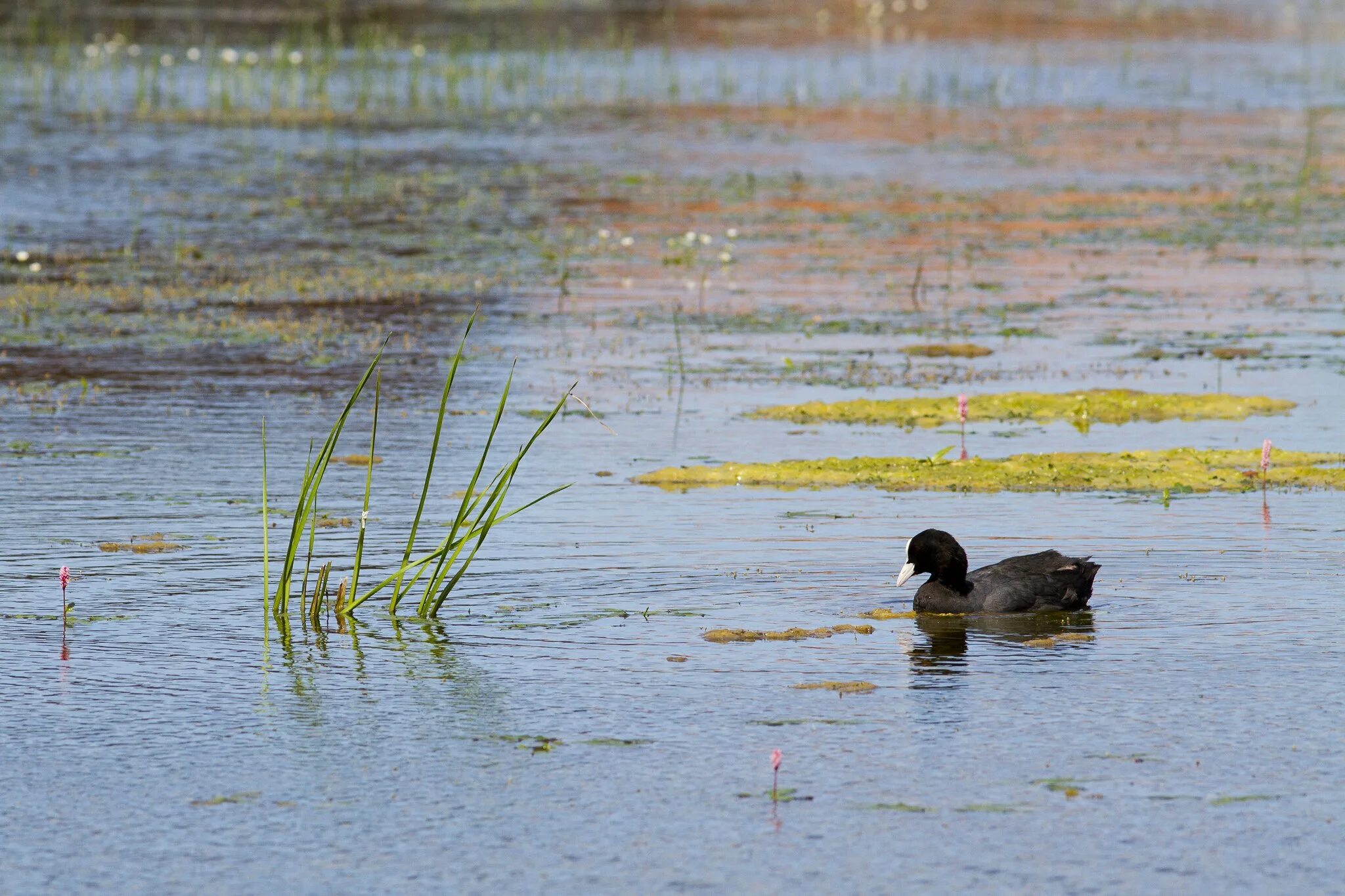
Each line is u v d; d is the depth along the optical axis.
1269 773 10.01
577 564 14.57
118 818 9.54
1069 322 27.03
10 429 20.16
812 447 19.33
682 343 25.55
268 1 75.25
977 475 17.73
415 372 23.61
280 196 38.25
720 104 52.56
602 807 9.62
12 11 69.81
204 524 15.88
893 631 12.81
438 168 41.72
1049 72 60.66
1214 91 56.62
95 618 13.10
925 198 38.69
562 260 32.12
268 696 11.43
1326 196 39.12
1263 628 12.71
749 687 11.54
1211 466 18.05
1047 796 9.71
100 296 28.78
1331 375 23.12
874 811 9.53
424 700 11.35
